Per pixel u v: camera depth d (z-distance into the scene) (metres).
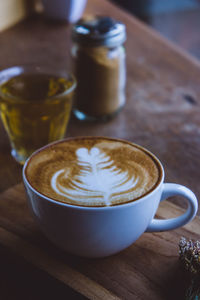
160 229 0.38
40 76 0.53
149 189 0.36
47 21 0.87
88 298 0.35
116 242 0.36
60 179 0.37
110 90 0.55
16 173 0.49
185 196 0.36
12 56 0.73
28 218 0.42
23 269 0.39
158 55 0.75
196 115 0.59
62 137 0.53
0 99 0.48
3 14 0.82
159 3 2.03
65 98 0.49
